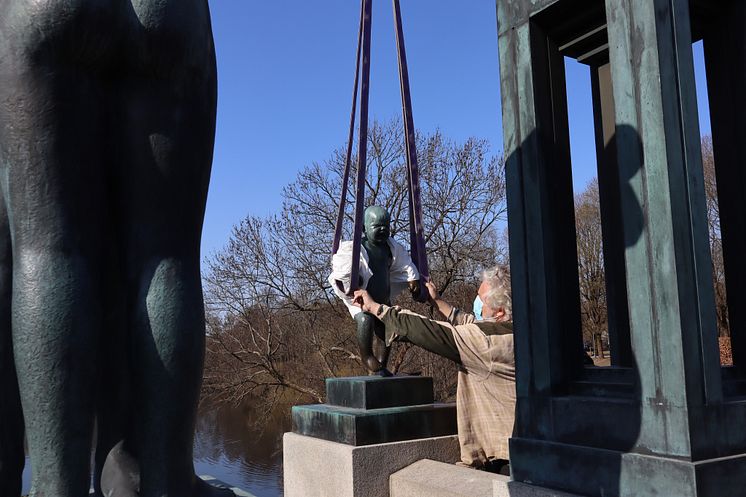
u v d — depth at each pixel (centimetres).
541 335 260
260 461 1894
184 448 127
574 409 244
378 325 409
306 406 429
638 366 222
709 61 259
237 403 2002
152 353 124
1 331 130
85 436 118
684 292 211
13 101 118
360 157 401
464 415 371
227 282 1886
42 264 117
